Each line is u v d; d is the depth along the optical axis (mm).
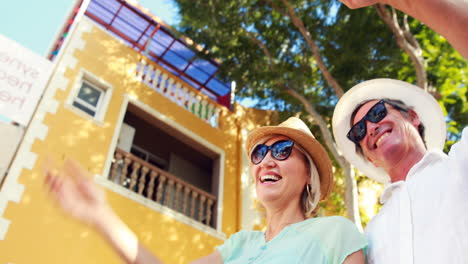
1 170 7340
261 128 2816
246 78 10656
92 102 9422
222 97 13445
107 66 10031
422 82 8016
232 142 11633
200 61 12586
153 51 13516
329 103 10359
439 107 2625
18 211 6934
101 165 8430
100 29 10430
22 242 6707
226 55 10711
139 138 11305
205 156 11703
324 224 2076
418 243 1750
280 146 2615
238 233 2490
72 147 8234
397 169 2396
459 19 1117
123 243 1812
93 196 1792
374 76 9461
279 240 2143
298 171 2582
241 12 10008
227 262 2301
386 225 2018
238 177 10930
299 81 10008
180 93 11273
